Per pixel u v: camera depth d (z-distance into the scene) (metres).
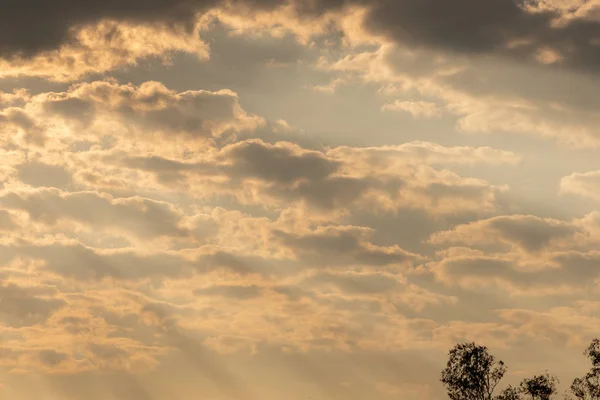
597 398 118.94
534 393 122.94
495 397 127.00
